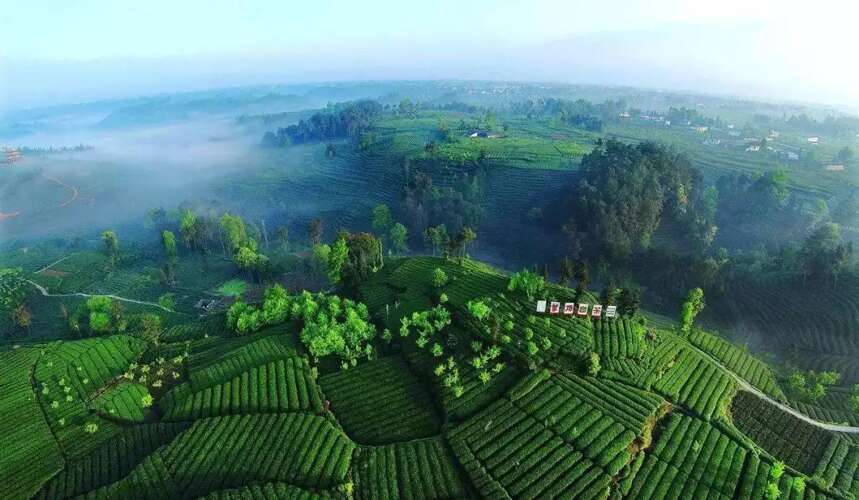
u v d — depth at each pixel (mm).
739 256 188250
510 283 120438
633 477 77875
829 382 111938
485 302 118938
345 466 80562
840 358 130375
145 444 89375
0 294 161250
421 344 108500
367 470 80625
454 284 131125
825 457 85750
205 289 182000
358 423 92500
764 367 112500
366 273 152125
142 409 101375
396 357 110062
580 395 90812
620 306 115000
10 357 113312
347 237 152250
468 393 94750
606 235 195625
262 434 87625
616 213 199000
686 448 82875
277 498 72125
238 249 189375
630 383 95000
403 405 96438
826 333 139875
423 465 81312
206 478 78938
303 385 100938
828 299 149875
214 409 96062
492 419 88000
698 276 170000
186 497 75875
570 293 121500
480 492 75938
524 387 93062
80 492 80125
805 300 153000
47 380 106125
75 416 96875
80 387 105062
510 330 106750
